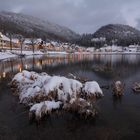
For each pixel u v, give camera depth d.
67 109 18.17
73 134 14.39
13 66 55.12
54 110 18.31
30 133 14.55
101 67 53.12
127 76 39.19
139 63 68.94
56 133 14.52
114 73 43.12
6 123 16.12
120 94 23.89
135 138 13.86
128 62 73.62
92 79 35.47
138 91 26.02
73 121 16.41
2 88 27.05
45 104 17.83
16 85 26.86
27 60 77.06
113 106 20.03
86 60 84.38
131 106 20.14
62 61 77.06
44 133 14.52
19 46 145.75
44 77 23.02
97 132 14.65
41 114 16.92
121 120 16.72
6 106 19.91
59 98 19.98
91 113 17.30
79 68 53.06
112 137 13.97
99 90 23.14
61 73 43.25
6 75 38.47
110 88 27.36
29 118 16.88
